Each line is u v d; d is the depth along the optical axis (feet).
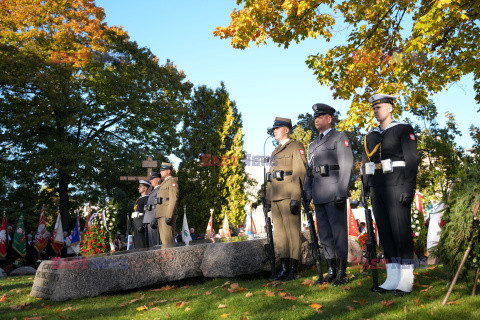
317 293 14.26
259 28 28.55
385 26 31.32
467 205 12.23
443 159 57.82
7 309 16.17
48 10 75.25
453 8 21.61
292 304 12.91
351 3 28.60
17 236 42.73
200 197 107.76
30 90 78.43
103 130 91.56
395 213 13.88
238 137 112.57
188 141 112.98
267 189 19.04
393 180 13.99
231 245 18.99
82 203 95.45
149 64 85.71
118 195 94.17
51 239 42.88
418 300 11.76
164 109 89.10
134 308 14.43
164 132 92.07
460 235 12.30
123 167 86.22
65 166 77.77
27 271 42.19
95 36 78.59
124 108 85.15
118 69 82.84
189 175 109.40
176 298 15.65
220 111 115.34
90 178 90.07
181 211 107.65
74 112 81.35
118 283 17.75
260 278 20.13
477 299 11.37
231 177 109.60
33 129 80.89
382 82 32.89
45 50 76.95
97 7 80.53
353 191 95.09
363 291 14.05
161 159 87.51
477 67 28.63
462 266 11.98
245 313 12.13
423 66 30.55
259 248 19.75
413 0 27.14
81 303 16.11
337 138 16.30
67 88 76.64
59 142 77.20
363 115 33.55
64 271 17.12
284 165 18.37
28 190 86.94
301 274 19.74
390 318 10.34
